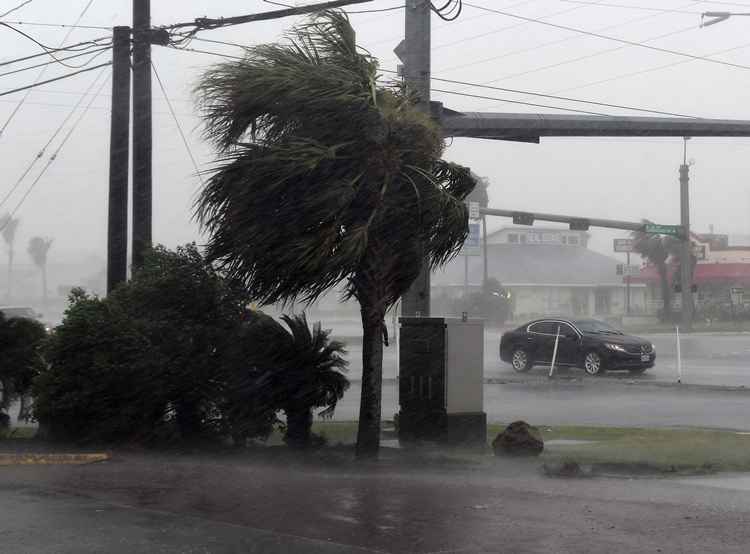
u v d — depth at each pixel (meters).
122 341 12.41
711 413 18.08
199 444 12.63
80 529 7.62
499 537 7.28
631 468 10.90
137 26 16.72
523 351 29.38
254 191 10.36
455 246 11.34
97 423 12.66
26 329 14.81
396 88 11.43
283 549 7.02
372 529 7.62
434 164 11.30
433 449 12.75
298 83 10.48
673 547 6.89
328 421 16.86
